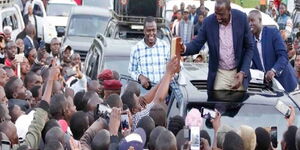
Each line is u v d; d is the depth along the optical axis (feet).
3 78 33.12
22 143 24.44
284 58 33.53
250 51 29.78
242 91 29.84
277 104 27.66
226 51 29.55
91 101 27.81
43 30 73.05
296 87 34.45
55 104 26.43
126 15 54.29
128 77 37.14
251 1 111.04
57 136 23.06
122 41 46.60
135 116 27.14
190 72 32.63
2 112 25.76
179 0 86.53
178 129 25.05
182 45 28.94
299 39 55.47
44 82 34.37
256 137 23.56
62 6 88.69
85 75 42.98
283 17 79.56
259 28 33.68
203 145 22.93
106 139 22.57
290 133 23.81
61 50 50.08
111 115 24.04
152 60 35.42
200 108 28.53
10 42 41.24
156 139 22.09
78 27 70.23
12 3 63.10
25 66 40.57
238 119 28.60
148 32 35.32
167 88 28.30
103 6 92.68
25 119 25.89
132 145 21.68
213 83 29.91
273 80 31.81
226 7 28.78
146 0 54.54
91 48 47.09
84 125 24.97
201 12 76.48
